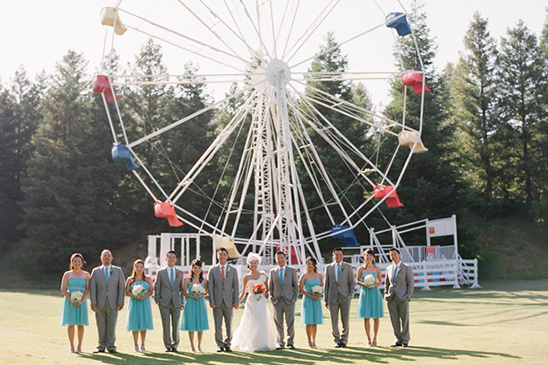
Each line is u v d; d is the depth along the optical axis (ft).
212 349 34.04
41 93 178.81
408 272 32.60
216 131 161.79
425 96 136.36
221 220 146.61
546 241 127.44
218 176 151.02
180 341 38.04
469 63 144.97
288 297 33.50
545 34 145.18
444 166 129.29
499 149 139.54
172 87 160.25
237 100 159.84
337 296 33.19
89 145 145.79
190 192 146.61
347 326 33.50
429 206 129.90
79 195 139.03
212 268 33.42
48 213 135.33
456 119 149.38
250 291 33.53
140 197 154.51
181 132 151.12
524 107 139.13
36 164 142.20
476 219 136.77
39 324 46.57
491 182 143.23
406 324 32.55
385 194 77.36
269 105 77.25
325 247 140.36
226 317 33.35
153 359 29.07
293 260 102.22
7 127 165.17
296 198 74.74
